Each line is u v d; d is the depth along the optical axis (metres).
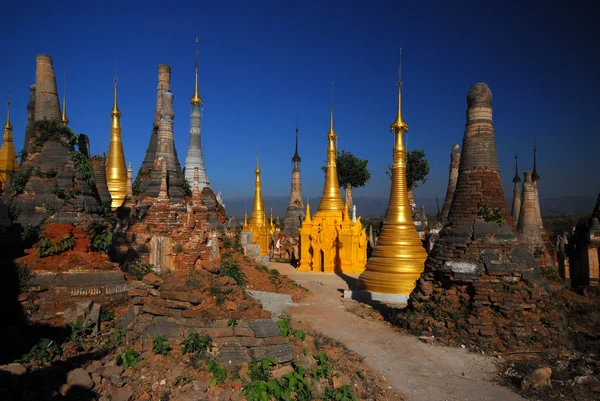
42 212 17.67
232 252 32.56
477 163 22.11
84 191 18.77
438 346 18.50
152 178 28.05
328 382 12.80
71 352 13.12
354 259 48.22
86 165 19.30
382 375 15.31
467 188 22.02
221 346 11.91
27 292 15.64
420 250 31.73
